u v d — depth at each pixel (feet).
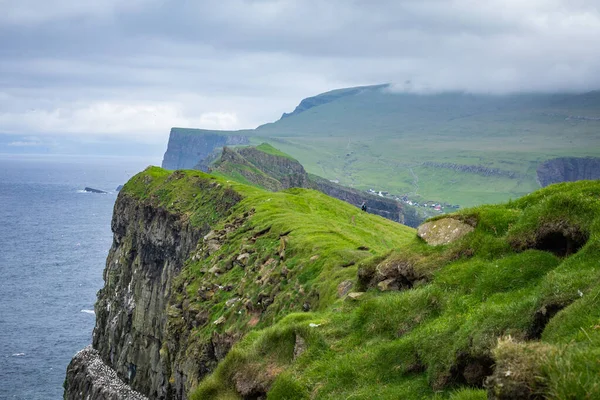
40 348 450.71
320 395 74.84
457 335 65.57
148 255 401.29
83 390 361.51
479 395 55.72
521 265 74.02
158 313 355.97
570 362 43.14
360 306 88.63
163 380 230.27
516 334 58.44
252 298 156.15
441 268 86.94
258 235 215.51
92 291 653.71
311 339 88.07
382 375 71.92
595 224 70.08
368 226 291.58
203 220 351.05
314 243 166.30
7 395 363.56
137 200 471.21
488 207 93.45
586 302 54.13
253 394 89.45
